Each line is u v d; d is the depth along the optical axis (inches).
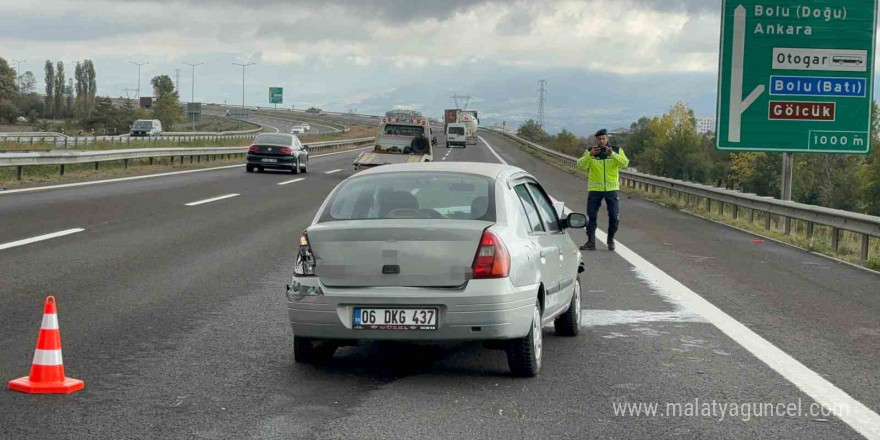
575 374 269.6
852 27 840.3
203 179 1239.5
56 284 410.9
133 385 246.8
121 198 877.8
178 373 261.4
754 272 517.0
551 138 5191.9
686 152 5930.1
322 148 2950.3
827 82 843.4
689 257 581.0
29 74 7554.1
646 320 360.5
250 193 1026.1
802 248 669.3
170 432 205.3
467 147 3442.4
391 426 212.8
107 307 361.7
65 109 7332.7
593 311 380.2
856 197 3809.1
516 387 253.4
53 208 755.4
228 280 438.0
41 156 1066.7
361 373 268.7
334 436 204.4
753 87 847.7
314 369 271.3
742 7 842.8
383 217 266.5
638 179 1373.0
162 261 495.5
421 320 250.7
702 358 292.7
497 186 277.4
